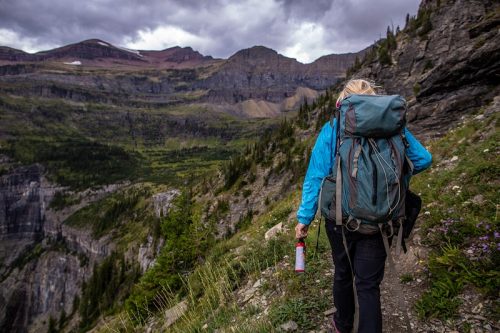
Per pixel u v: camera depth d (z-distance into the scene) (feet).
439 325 12.04
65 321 493.77
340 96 10.62
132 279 371.35
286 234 25.70
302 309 14.38
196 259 94.84
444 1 252.01
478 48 57.21
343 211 9.07
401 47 264.52
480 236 15.81
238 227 273.95
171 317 23.36
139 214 649.20
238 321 15.34
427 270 15.24
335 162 9.47
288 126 384.88
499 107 40.68
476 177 22.13
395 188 8.46
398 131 8.86
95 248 640.99
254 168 348.59
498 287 12.46
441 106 60.54
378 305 9.06
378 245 9.20
